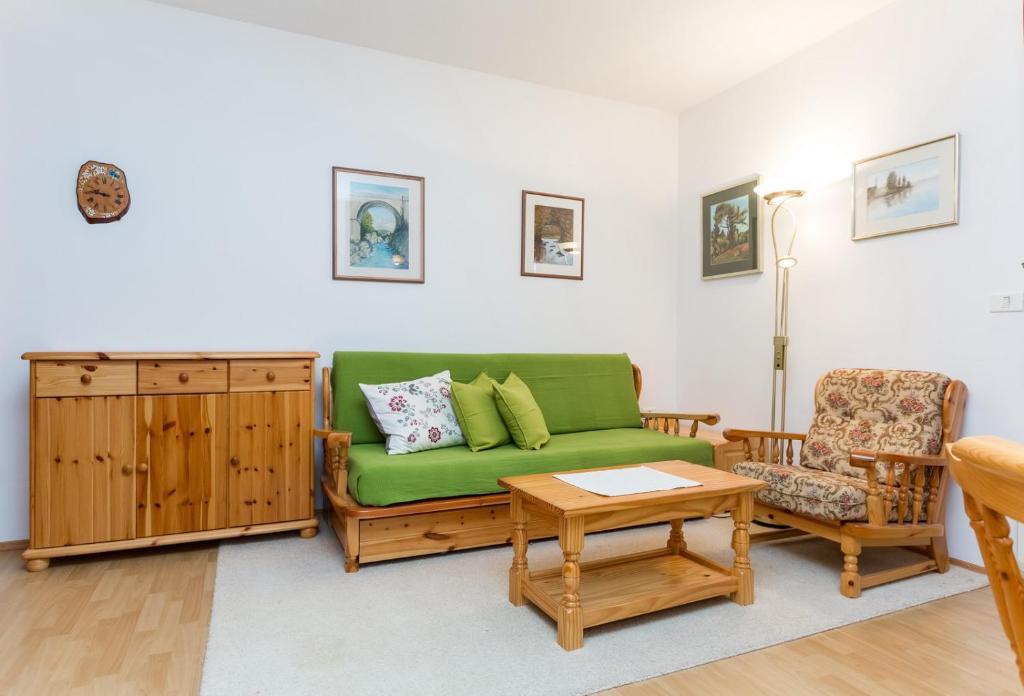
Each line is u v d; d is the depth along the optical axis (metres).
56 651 1.79
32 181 2.78
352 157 3.42
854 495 2.27
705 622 2.02
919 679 1.67
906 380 2.67
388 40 3.37
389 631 1.94
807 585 2.35
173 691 1.58
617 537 2.97
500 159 3.82
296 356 2.88
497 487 2.73
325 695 1.58
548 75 3.81
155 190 3.00
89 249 2.87
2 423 2.74
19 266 2.76
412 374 3.29
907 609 2.14
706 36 3.31
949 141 2.69
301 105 3.30
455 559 2.65
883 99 3.00
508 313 3.85
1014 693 1.60
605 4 2.99
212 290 3.11
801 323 3.45
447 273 3.67
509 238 3.85
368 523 2.52
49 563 2.54
